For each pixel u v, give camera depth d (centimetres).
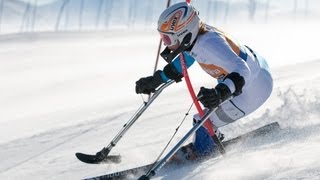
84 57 9138
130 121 1427
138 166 1439
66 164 1598
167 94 2639
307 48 7150
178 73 1452
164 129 1859
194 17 1278
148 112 2217
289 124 1553
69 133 2086
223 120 1410
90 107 2823
